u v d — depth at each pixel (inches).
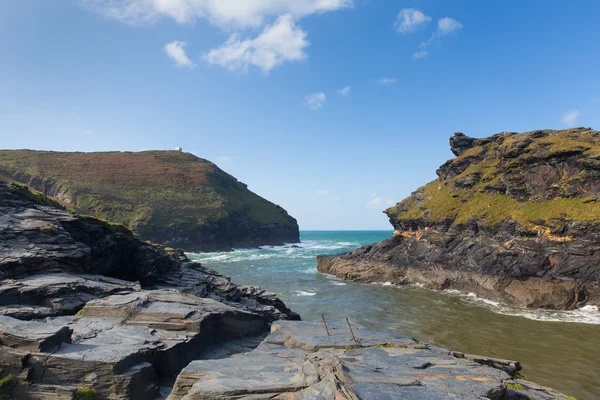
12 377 482.0
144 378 511.2
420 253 2361.0
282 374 430.3
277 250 5305.1
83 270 983.6
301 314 1421.0
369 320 1331.2
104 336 589.3
